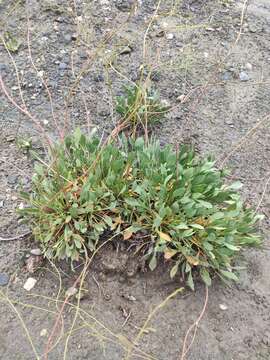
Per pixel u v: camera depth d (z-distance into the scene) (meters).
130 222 0.45
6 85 0.60
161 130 0.57
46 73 0.62
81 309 0.43
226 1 0.75
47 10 0.68
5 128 0.56
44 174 0.47
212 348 0.42
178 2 0.73
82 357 0.40
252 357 0.42
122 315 0.43
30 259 0.45
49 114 0.58
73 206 0.44
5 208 0.49
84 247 0.44
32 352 0.40
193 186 0.45
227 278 0.46
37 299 0.43
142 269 0.45
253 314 0.44
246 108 0.62
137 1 0.66
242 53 0.68
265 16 0.75
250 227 0.46
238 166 0.56
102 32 0.67
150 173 0.46
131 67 0.63
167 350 0.41
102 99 0.59
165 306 0.44
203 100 0.62
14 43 0.64
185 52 0.67
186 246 0.44
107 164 0.46
